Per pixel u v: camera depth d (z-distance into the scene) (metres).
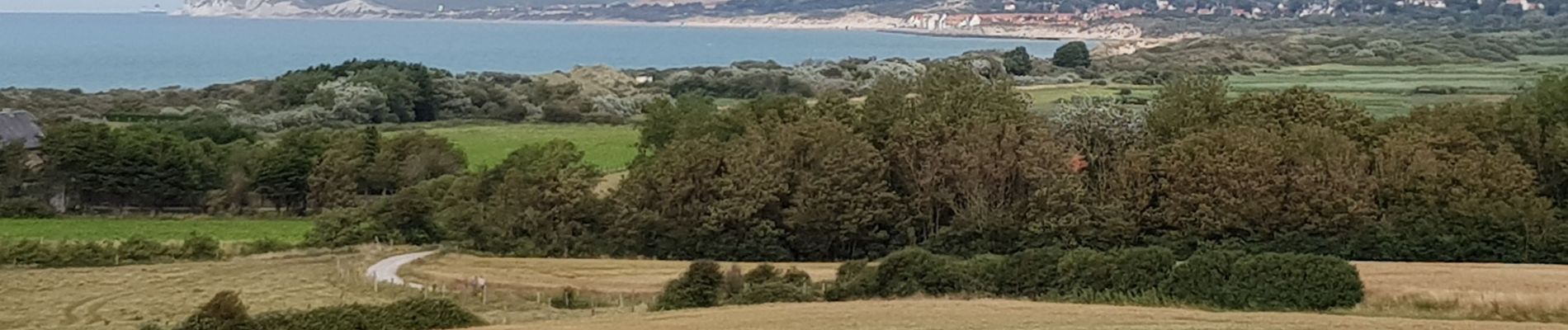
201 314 33.28
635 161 68.25
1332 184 51.75
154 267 53.28
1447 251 49.69
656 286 46.72
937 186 56.88
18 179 73.38
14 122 80.69
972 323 30.36
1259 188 51.97
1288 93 62.94
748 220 55.94
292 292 46.97
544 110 120.69
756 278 43.31
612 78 144.00
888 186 58.19
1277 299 36.41
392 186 77.69
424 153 79.31
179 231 66.00
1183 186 53.53
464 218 60.22
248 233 65.62
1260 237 52.12
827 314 33.50
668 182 56.84
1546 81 60.00
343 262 54.72
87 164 73.94
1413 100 84.44
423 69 125.44
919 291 41.22
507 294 45.66
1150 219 54.31
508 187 59.09
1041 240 53.59
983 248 53.66
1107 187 56.44
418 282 49.31
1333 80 113.25
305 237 61.31
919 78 68.44
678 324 31.91
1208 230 52.75
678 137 69.75
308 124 109.50
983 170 56.16
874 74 137.38
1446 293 36.72
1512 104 59.25
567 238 57.78
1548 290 37.09
